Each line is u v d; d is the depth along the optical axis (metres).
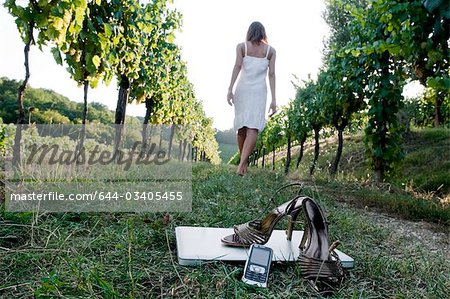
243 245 2.30
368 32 6.64
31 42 3.49
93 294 1.58
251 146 3.81
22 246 2.12
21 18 3.29
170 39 9.91
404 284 2.14
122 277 1.83
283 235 2.74
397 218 4.48
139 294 1.70
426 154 11.56
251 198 4.58
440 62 4.13
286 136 15.66
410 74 5.75
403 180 8.72
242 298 1.74
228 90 3.93
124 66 6.76
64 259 1.86
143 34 8.18
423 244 3.26
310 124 12.28
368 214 4.57
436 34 3.75
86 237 2.43
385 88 6.57
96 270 1.79
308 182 8.28
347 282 2.08
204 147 29.89
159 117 11.66
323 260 1.99
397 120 6.86
